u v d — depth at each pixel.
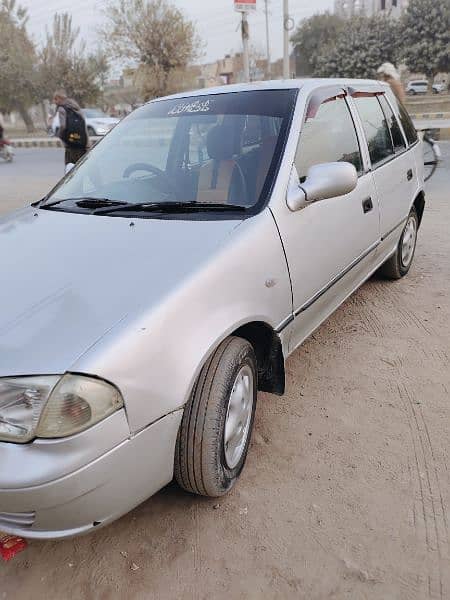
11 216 3.18
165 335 2.02
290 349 2.91
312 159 3.10
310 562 2.15
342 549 2.20
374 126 4.09
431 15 34.47
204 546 2.25
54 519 1.87
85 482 1.84
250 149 3.00
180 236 2.48
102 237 2.57
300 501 2.44
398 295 4.59
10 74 38.97
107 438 1.86
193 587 2.08
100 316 2.01
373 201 3.75
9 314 2.07
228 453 2.41
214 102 3.35
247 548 2.23
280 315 2.68
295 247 2.77
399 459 2.66
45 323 2.00
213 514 2.40
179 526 2.35
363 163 3.71
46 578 2.15
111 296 2.10
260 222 2.58
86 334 1.93
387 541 2.22
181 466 2.25
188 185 3.01
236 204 2.74
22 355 1.88
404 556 2.15
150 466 2.03
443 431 2.86
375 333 3.94
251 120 3.11
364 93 4.09
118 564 2.20
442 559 2.13
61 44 39.41
